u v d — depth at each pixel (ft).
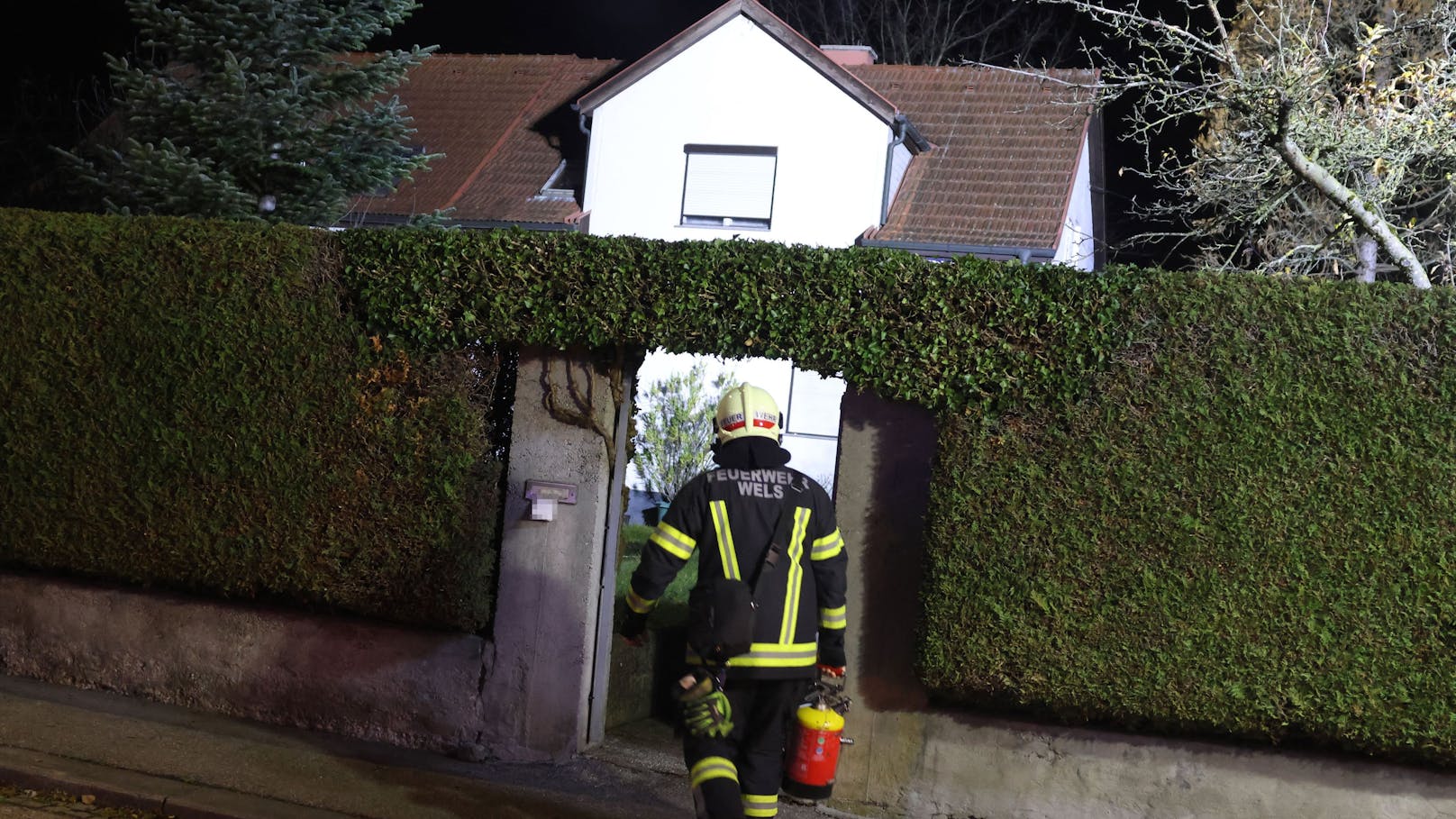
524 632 20.51
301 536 21.12
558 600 20.43
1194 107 28.71
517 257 19.72
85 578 23.09
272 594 21.94
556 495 20.31
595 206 60.70
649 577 14.76
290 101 35.01
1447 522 16.55
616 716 23.32
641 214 60.29
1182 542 17.30
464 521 20.48
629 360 20.74
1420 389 16.76
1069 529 17.69
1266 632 17.06
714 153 59.62
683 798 19.30
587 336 19.62
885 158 57.21
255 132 34.14
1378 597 16.72
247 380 21.44
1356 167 28.66
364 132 36.76
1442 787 16.93
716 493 14.98
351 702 21.33
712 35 59.16
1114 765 18.01
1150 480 17.48
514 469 20.70
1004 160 59.11
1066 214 55.67
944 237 55.36
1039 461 17.89
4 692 21.91
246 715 21.89
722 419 15.75
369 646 21.27
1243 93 27.02
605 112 60.54
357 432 20.86
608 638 21.27
